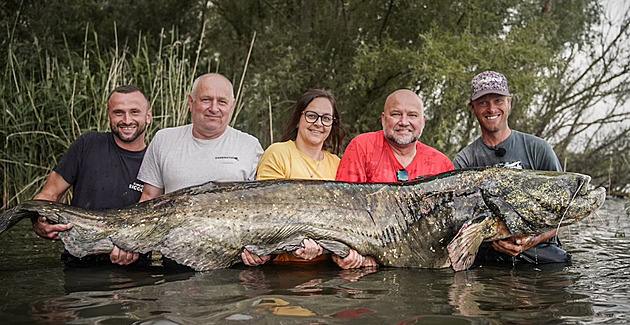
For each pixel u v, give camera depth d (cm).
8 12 1186
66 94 879
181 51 1500
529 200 445
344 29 1405
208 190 420
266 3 1553
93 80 865
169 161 482
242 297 314
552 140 1508
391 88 1312
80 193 527
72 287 341
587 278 386
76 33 1402
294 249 407
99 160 529
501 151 548
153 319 269
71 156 531
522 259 464
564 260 461
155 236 400
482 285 359
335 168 515
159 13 1559
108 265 419
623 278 386
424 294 329
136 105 526
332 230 419
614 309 298
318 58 1407
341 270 409
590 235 626
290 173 481
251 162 497
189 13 1603
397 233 433
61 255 458
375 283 360
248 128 1372
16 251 480
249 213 412
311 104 491
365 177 503
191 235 403
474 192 448
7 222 385
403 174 497
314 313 281
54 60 954
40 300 306
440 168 512
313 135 490
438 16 1280
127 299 309
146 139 811
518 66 1204
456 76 1107
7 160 852
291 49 1414
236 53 1574
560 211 446
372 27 1370
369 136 517
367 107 1350
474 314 286
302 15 1504
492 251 479
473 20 1267
